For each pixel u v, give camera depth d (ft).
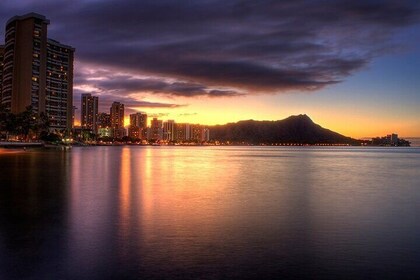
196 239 56.44
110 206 84.64
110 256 47.96
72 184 128.77
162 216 73.46
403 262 46.75
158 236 57.82
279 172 201.36
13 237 56.80
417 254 50.01
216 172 197.26
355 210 83.46
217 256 48.42
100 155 416.05
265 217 73.77
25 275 41.45
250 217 73.56
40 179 143.95
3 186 121.19
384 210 83.82
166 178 157.58
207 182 142.72
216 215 75.25
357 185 138.51
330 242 55.67
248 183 140.77
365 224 68.33
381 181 155.53
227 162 312.71
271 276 41.75
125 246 52.42
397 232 62.34
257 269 43.78
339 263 46.16
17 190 111.55
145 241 54.95
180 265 44.88
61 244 53.11
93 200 93.45
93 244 53.26
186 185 131.23
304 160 364.38
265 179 158.40
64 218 70.74
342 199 101.24
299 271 43.34
